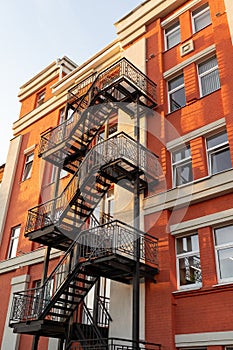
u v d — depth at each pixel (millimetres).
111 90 9625
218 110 8227
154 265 7309
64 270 8469
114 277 7387
